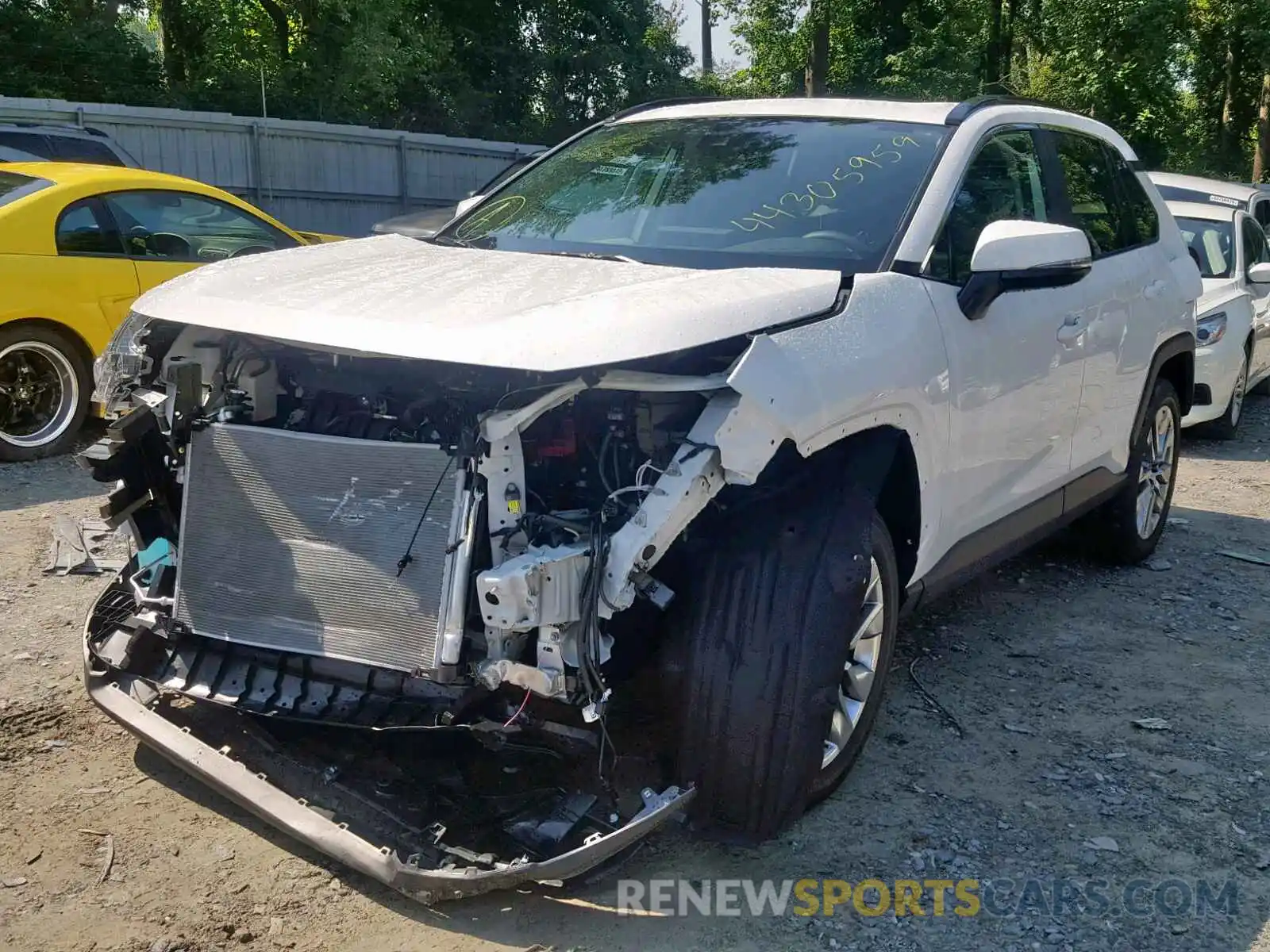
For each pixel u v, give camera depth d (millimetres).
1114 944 2975
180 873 3059
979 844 3391
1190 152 35344
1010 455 4246
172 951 2768
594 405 3117
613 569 2840
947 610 5312
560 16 31922
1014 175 4520
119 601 3557
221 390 3320
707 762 3098
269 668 3158
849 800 3596
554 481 3104
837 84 32094
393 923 2920
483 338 2852
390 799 3074
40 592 4891
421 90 28000
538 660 2842
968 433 3863
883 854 3318
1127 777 3824
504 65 31078
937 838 3412
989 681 4539
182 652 3275
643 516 2859
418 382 3102
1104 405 4996
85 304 7125
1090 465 5086
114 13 23812
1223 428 9453
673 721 3135
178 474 3438
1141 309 5215
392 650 2979
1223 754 4008
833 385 3090
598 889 3111
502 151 22484
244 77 24672
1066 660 4789
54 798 3371
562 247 4113
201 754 3109
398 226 4734
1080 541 6004
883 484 3504
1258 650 4996
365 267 3625
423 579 2945
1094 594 5621
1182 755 3992
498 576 2766
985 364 3896
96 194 7324
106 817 3291
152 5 25219
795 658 3031
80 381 7184
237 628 3186
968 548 4180
